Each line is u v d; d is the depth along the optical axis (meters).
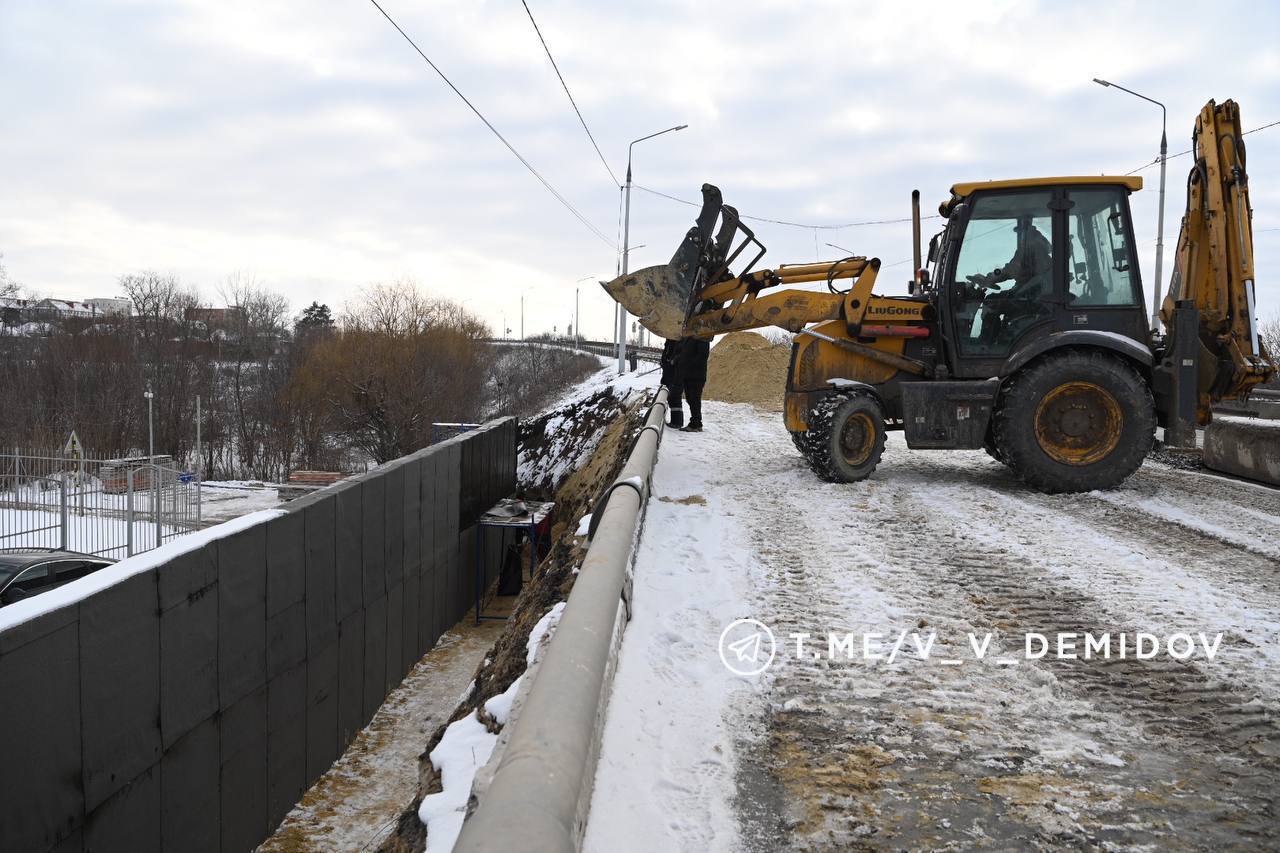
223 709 8.30
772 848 2.95
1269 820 3.13
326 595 10.59
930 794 3.32
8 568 10.90
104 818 6.68
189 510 22.11
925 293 10.23
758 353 23.42
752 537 7.23
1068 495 9.06
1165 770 3.51
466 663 14.35
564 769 2.40
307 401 43.22
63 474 19.66
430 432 44.12
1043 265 9.30
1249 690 4.27
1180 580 6.05
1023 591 5.83
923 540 7.18
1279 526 7.67
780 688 4.30
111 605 6.77
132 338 45.62
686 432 14.73
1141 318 9.28
